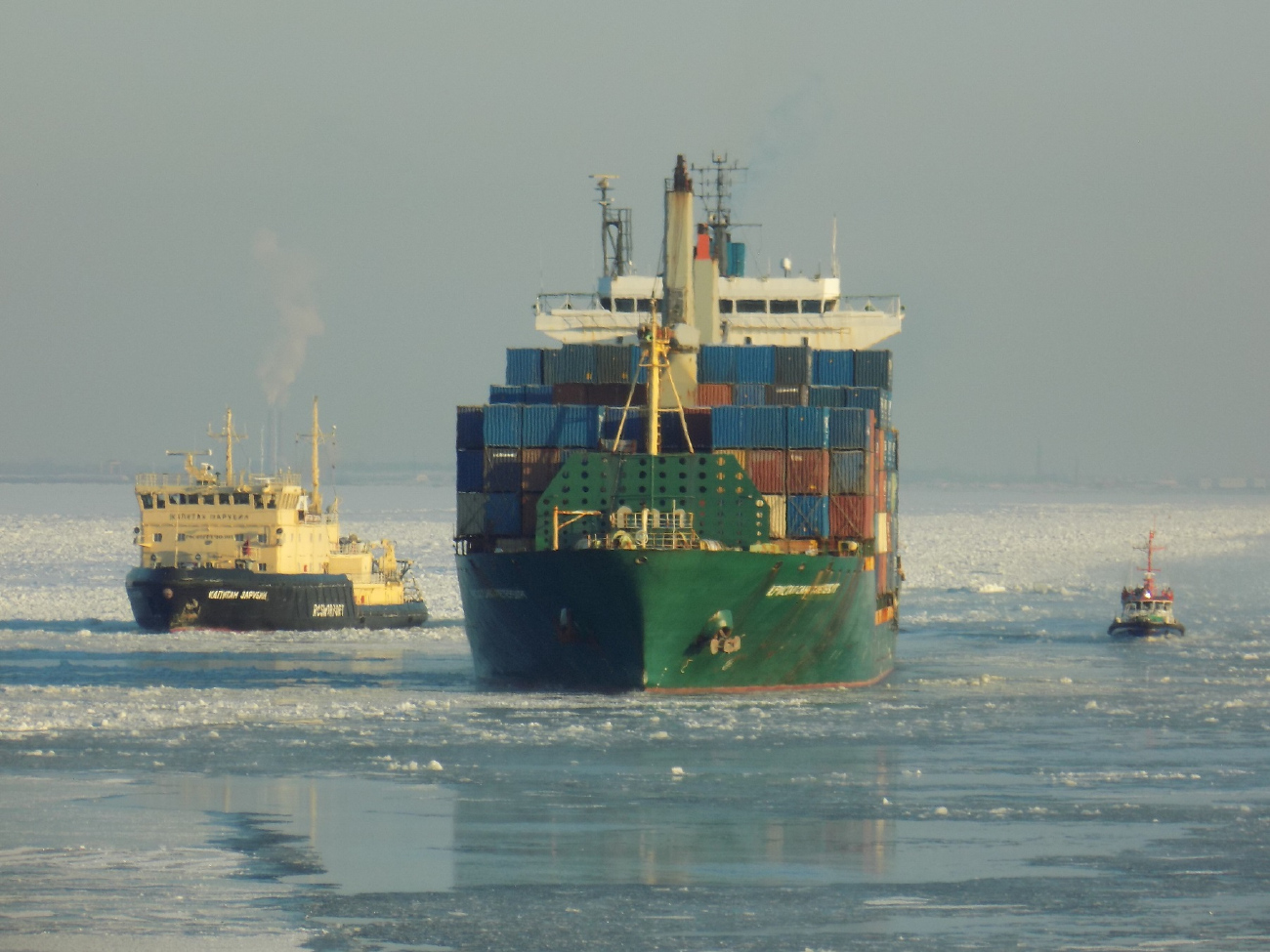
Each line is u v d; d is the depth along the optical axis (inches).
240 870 5467.5
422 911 5078.7
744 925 4977.9
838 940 4849.9
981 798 6584.6
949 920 5027.1
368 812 6240.2
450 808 6318.9
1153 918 5054.1
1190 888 5359.3
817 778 6919.3
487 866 5541.3
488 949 4761.3
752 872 5506.9
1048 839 5949.8
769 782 6840.6
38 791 6525.6
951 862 5634.8
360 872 5457.7
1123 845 5866.1
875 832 6033.5
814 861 5639.8
